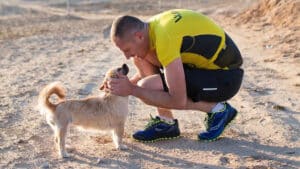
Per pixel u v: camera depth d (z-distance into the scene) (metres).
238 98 9.55
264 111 8.48
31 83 11.41
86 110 6.58
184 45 6.32
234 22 25.19
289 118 8.05
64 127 6.51
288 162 6.24
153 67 6.96
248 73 12.05
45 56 16.22
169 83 6.28
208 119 7.00
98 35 22.69
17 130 7.71
